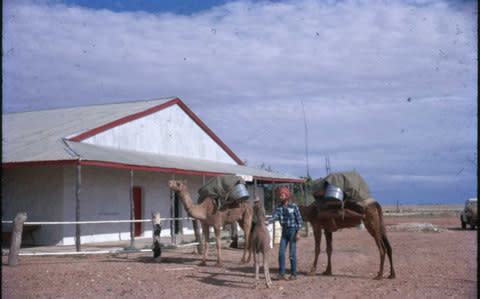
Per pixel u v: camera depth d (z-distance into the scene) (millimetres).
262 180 30672
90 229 20281
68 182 19406
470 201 30375
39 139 20812
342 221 11164
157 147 25109
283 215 10812
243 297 8984
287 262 14133
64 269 12516
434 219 47688
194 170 22531
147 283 10453
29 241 19672
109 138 22281
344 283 10367
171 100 26188
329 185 11039
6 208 20281
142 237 23016
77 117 25422
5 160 17984
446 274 11617
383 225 10961
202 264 13352
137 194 23125
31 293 9398
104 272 12031
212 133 29328
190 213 13031
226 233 25359
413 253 16281
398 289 9594
